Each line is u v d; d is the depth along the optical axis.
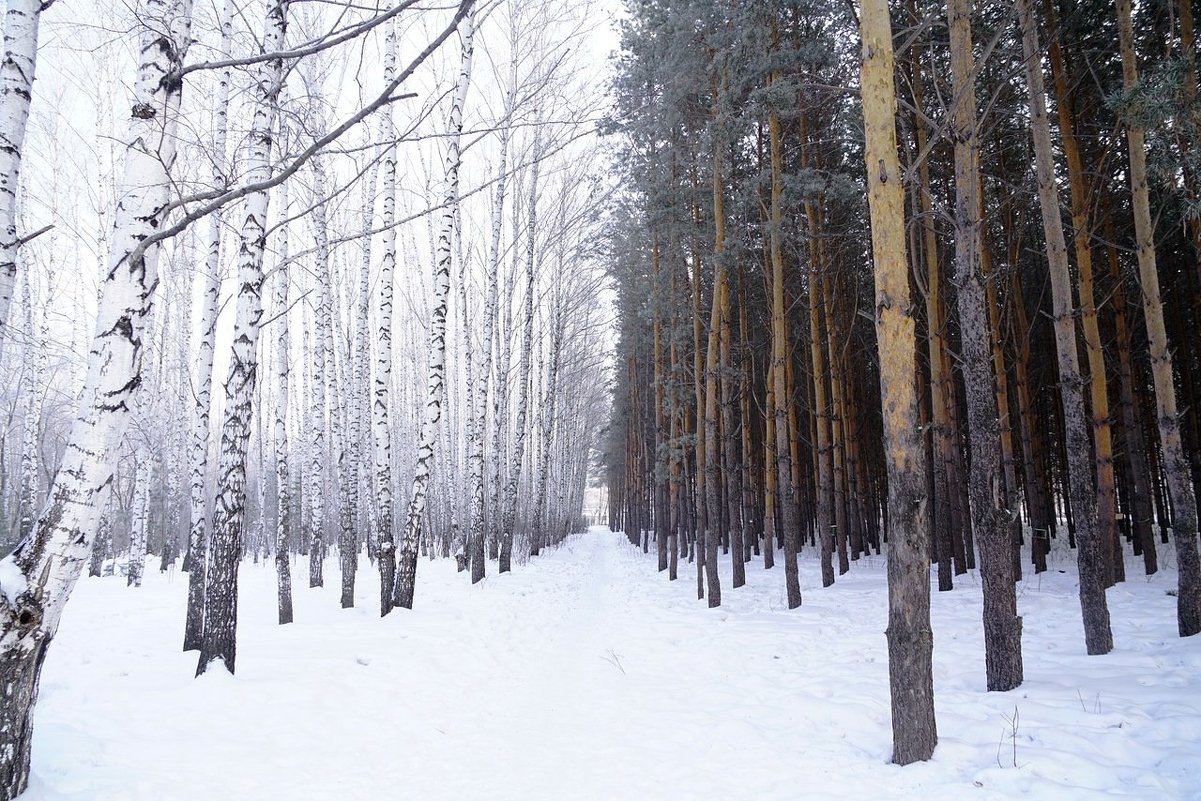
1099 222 11.76
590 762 4.97
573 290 30.28
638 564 26.50
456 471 25.78
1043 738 4.72
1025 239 15.85
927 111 12.37
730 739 5.34
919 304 16.66
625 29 14.06
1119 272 13.71
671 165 14.72
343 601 12.12
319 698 6.04
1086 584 7.27
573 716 6.19
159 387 23.14
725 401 17.36
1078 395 7.57
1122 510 18.89
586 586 17.98
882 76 4.88
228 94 8.54
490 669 7.87
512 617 11.20
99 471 3.76
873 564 18.28
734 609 12.37
